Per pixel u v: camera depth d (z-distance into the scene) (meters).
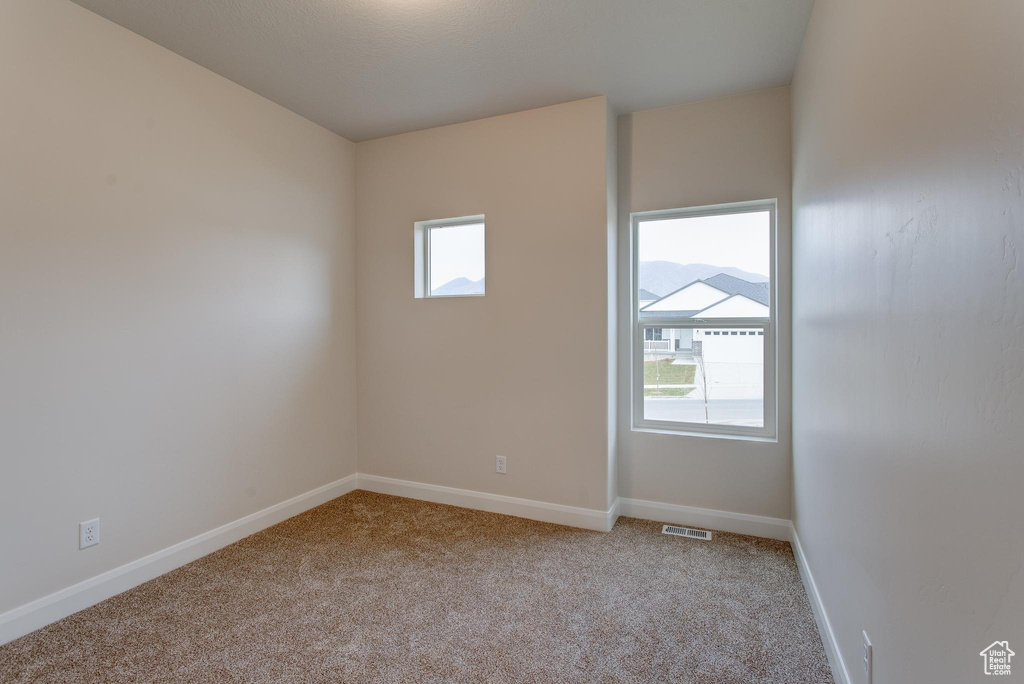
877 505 1.26
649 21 2.20
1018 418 0.65
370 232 3.59
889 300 1.18
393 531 2.90
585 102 2.92
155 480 2.36
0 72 1.83
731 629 1.94
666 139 3.03
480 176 3.21
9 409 1.86
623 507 3.15
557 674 1.69
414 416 3.46
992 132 0.72
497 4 2.07
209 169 2.61
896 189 1.13
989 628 0.73
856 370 1.45
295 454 3.16
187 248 2.50
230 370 2.73
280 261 3.04
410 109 3.08
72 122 2.04
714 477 2.93
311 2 2.05
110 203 2.18
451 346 3.33
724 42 2.35
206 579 2.33
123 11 2.11
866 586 1.35
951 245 0.87
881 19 1.22
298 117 3.16
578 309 2.96
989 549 0.73
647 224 3.19
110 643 1.85
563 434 3.01
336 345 3.49
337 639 1.88
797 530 2.53
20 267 1.89
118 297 2.21
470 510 3.24
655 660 1.76
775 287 2.88
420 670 1.71
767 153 2.81
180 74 2.47
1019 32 0.64
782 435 2.79
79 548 2.07
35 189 1.93
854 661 1.46
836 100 1.67
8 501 1.86
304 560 2.53
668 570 2.41
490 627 1.96
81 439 2.08
